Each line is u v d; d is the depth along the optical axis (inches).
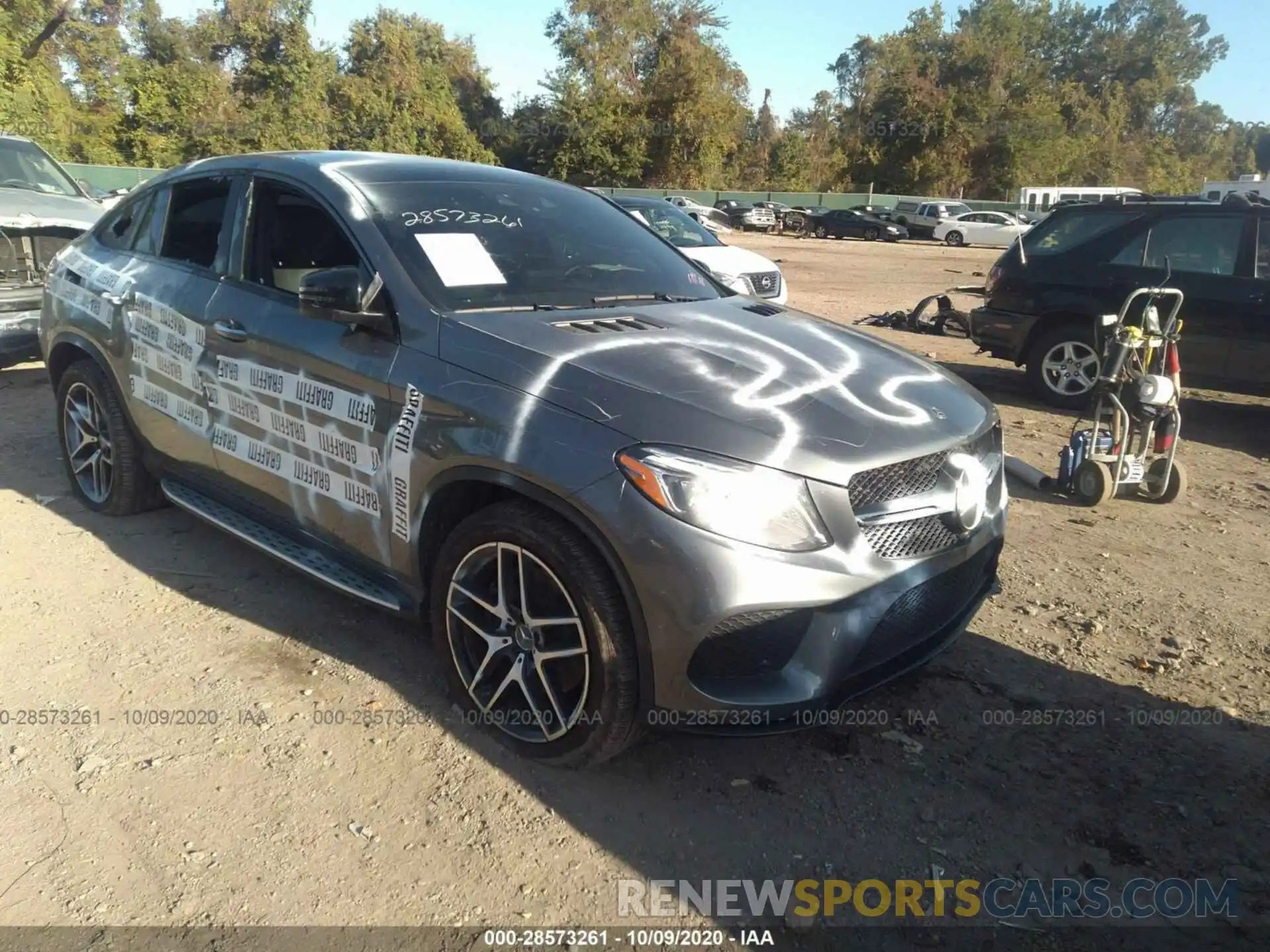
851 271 847.7
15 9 1120.2
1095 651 145.7
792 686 100.1
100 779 109.7
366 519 125.3
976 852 103.0
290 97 1558.8
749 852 101.9
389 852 99.8
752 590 95.3
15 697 124.8
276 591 155.6
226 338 142.3
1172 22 2972.4
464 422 110.2
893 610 104.4
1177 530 199.3
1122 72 3014.3
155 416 162.1
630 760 116.3
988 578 130.3
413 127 1913.1
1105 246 294.7
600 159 2014.0
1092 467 210.4
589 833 103.6
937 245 1407.5
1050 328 307.6
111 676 130.1
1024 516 205.5
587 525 99.6
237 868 97.0
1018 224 1396.4
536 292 133.0
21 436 231.3
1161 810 110.0
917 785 113.2
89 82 1478.8
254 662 134.3
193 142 1493.6
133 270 167.5
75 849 99.0
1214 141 3501.5
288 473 136.1
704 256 381.7
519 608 110.3
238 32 1557.6
